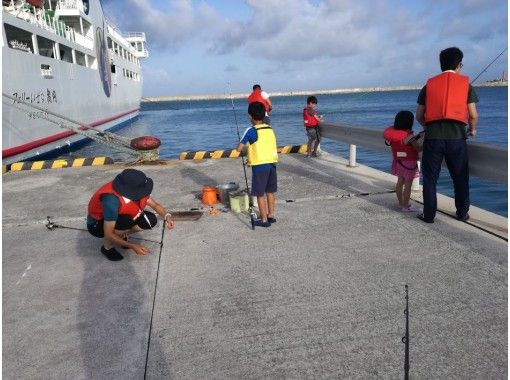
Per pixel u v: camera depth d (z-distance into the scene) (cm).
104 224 350
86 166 882
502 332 251
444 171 1117
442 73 416
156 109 9681
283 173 738
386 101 8925
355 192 589
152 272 354
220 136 2812
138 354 244
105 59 2909
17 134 1485
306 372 223
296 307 289
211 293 313
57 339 262
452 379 213
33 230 478
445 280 319
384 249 384
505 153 387
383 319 270
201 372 227
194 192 623
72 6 2428
